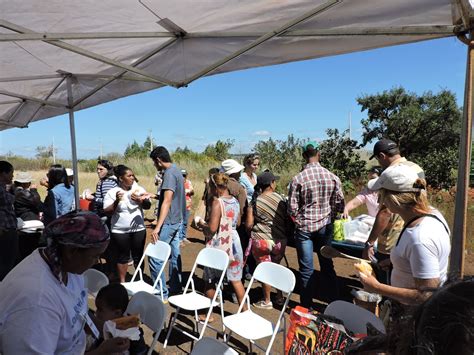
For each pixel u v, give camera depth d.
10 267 4.37
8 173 4.48
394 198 2.00
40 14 2.49
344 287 5.19
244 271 5.36
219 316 4.30
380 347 0.92
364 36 2.60
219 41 2.96
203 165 21.70
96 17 2.58
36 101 4.84
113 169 5.66
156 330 2.66
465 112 2.10
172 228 4.49
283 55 3.12
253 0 2.33
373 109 15.58
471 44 2.06
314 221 3.93
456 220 2.15
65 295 1.61
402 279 2.04
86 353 1.87
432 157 12.56
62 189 5.60
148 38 2.99
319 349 2.02
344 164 12.40
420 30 2.26
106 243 1.61
